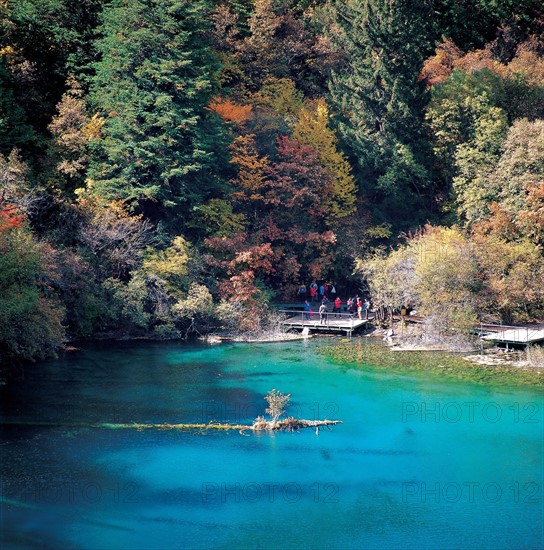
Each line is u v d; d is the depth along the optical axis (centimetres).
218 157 6253
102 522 2755
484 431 3541
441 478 3108
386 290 5584
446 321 5169
